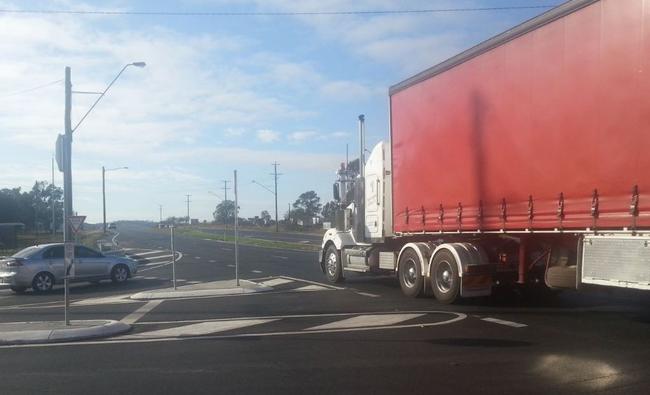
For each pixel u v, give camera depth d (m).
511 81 12.84
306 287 20.36
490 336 10.95
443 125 15.03
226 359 9.63
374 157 19.25
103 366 9.31
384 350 10.01
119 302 17.72
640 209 10.00
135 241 73.50
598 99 10.78
